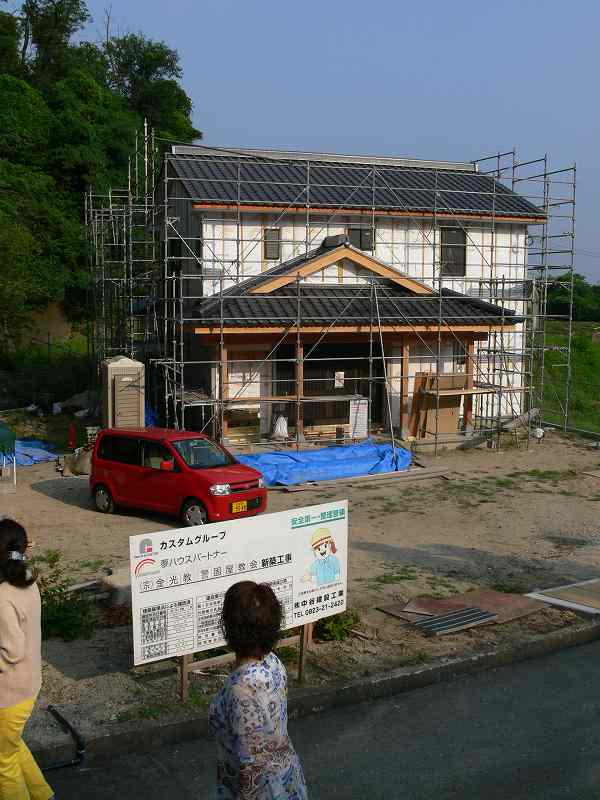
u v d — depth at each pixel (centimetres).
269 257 2227
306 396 2159
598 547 1327
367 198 2323
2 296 3372
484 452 2158
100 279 3058
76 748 609
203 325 1891
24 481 1808
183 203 2305
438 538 1374
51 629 852
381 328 2041
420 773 596
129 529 1400
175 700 686
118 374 1941
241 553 692
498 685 764
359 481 1803
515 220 2430
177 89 6006
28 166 4328
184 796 558
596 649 863
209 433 2086
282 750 350
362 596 1031
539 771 601
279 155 2611
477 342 2462
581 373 4009
